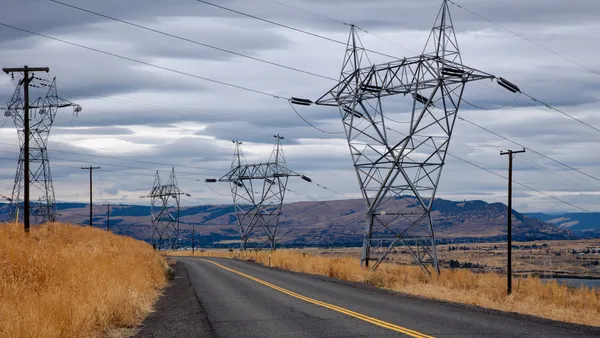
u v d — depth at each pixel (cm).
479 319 1789
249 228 9462
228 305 2242
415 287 3109
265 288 3117
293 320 1784
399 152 4438
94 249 3059
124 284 2223
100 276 2083
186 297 2588
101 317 1521
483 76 4216
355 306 2189
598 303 2770
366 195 4669
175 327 1659
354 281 3775
